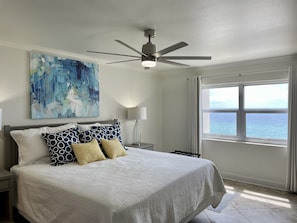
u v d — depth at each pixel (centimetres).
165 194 198
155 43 294
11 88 291
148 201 179
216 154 460
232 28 241
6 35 260
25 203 230
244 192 368
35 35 259
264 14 204
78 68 364
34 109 310
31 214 220
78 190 183
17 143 276
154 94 528
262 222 271
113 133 352
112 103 426
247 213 294
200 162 279
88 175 224
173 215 204
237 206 314
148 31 242
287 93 384
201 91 476
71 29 240
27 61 306
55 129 308
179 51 339
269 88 405
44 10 193
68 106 349
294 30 248
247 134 431
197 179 250
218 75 455
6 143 282
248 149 420
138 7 189
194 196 241
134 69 473
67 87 348
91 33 254
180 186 220
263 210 302
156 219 184
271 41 289
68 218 180
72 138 296
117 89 436
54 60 333
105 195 172
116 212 153
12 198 243
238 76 431
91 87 383
